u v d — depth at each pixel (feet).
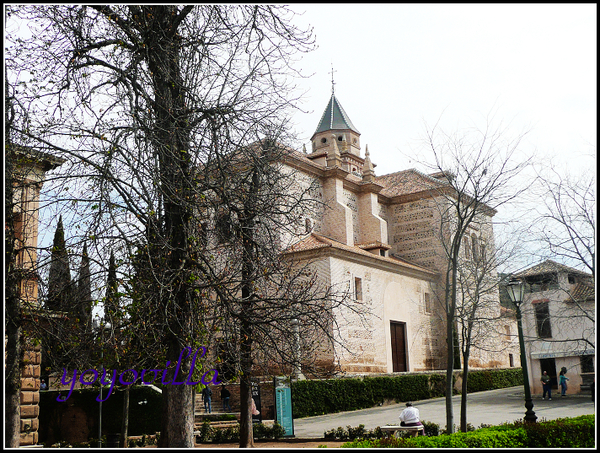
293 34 45.78
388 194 155.63
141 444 67.77
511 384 149.48
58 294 41.06
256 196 44.68
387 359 123.03
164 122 41.06
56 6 40.86
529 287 104.94
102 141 39.19
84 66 41.91
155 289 37.86
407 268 134.41
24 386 61.52
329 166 135.23
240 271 44.98
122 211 38.58
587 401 99.25
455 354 137.59
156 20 41.86
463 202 64.13
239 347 44.55
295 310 43.68
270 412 91.76
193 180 40.86
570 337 112.68
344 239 130.72
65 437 81.66
